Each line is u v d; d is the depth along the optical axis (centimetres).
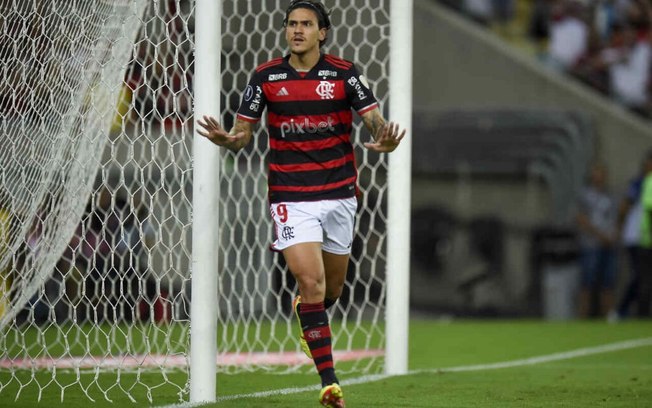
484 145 5397
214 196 2030
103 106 2200
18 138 2241
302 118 1792
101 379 2445
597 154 5462
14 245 2255
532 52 6059
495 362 3206
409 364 3102
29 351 3159
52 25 2220
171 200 2089
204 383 2022
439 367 3000
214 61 2042
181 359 2866
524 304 5334
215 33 2045
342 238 1862
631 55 5888
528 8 6094
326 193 1806
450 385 2367
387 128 1719
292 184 1805
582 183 5403
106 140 2242
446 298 5372
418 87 5541
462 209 5394
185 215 3647
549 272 5319
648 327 4706
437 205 5406
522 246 5356
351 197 1841
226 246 3966
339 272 1923
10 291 2322
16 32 2269
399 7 2619
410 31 2623
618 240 5325
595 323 4959
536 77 5481
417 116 5472
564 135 5403
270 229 2966
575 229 5350
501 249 5359
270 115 1820
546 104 5478
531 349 3688
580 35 5931
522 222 5362
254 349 3303
